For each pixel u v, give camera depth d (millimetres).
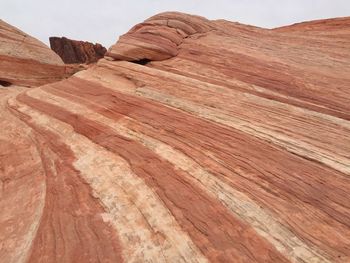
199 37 20469
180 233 7773
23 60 37781
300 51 18844
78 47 93938
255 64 16484
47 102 17703
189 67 16969
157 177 9883
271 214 7777
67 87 18797
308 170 8992
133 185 9836
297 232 7219
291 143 10148
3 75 34969
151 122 12852
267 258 6762
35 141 14555
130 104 14617
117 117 14008
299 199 8086
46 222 9125
